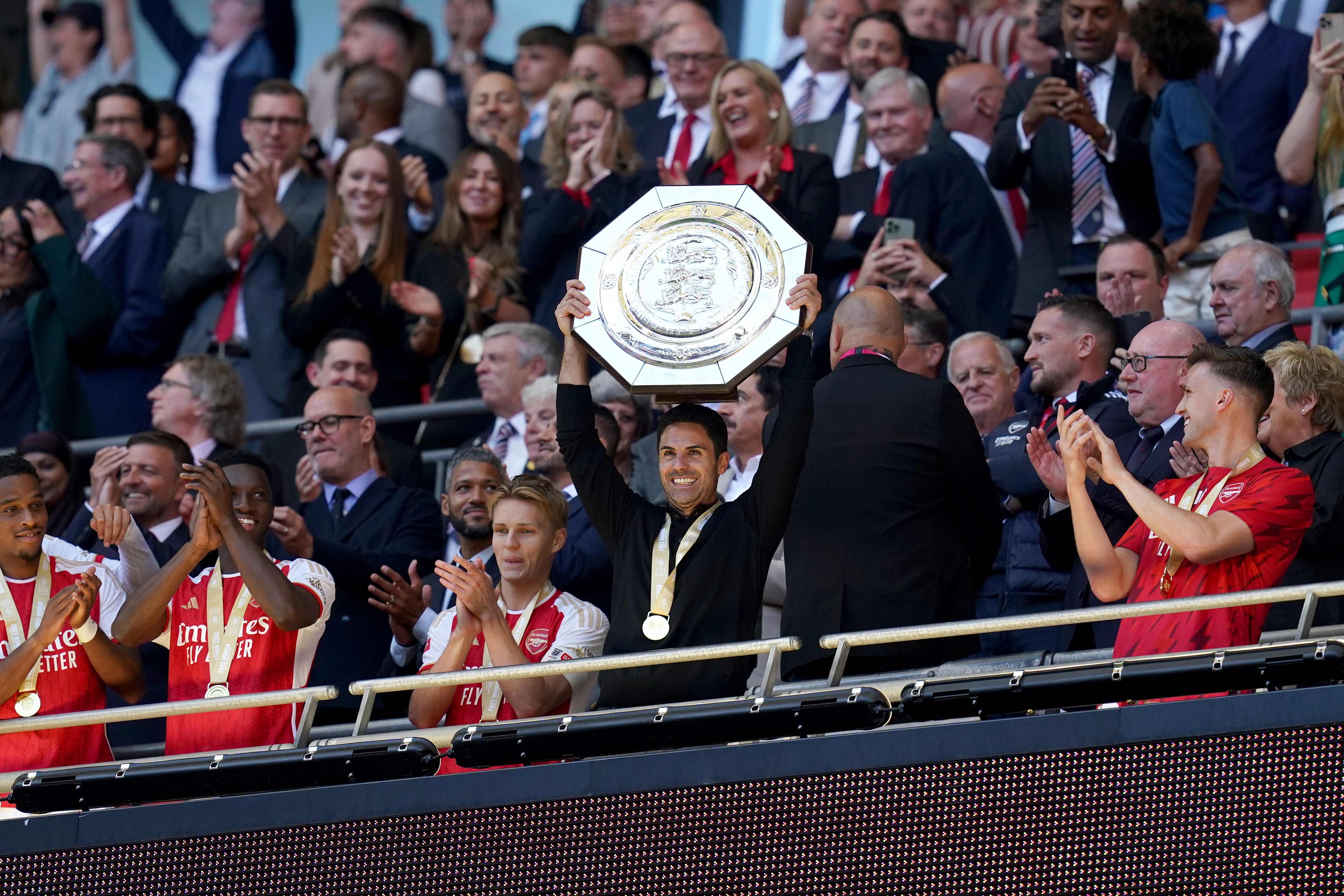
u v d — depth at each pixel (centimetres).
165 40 4656
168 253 3584
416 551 2670
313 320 3234
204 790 1822
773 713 1700
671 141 3653
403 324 3231
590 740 1745
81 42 4691
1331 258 2869
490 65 4453
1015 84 3147
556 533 2127
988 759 1627
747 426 2534
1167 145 3016
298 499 3062
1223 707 1577
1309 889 1533
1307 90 3234
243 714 2036
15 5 4909
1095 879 1585
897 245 2909
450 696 2017
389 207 3275
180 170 3966
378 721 2084
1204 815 1568
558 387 1944
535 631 2080
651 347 1875
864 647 1938
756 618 1873
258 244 3447
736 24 4300
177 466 2633
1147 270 2692
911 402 1997
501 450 2988
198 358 3020
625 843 1689
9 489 2122
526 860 1706
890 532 1969
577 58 3966
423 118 3897
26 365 3462
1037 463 2155
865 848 1639
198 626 2078
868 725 1686
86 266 3491
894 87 3306
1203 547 1698
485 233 3294
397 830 1741
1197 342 2238
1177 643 1728
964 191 3158
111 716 1869
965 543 2003
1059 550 2166
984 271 3136
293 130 3641
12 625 2111
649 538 1905
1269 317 2528
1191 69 3047
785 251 1878
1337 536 1975
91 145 3603
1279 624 1997
